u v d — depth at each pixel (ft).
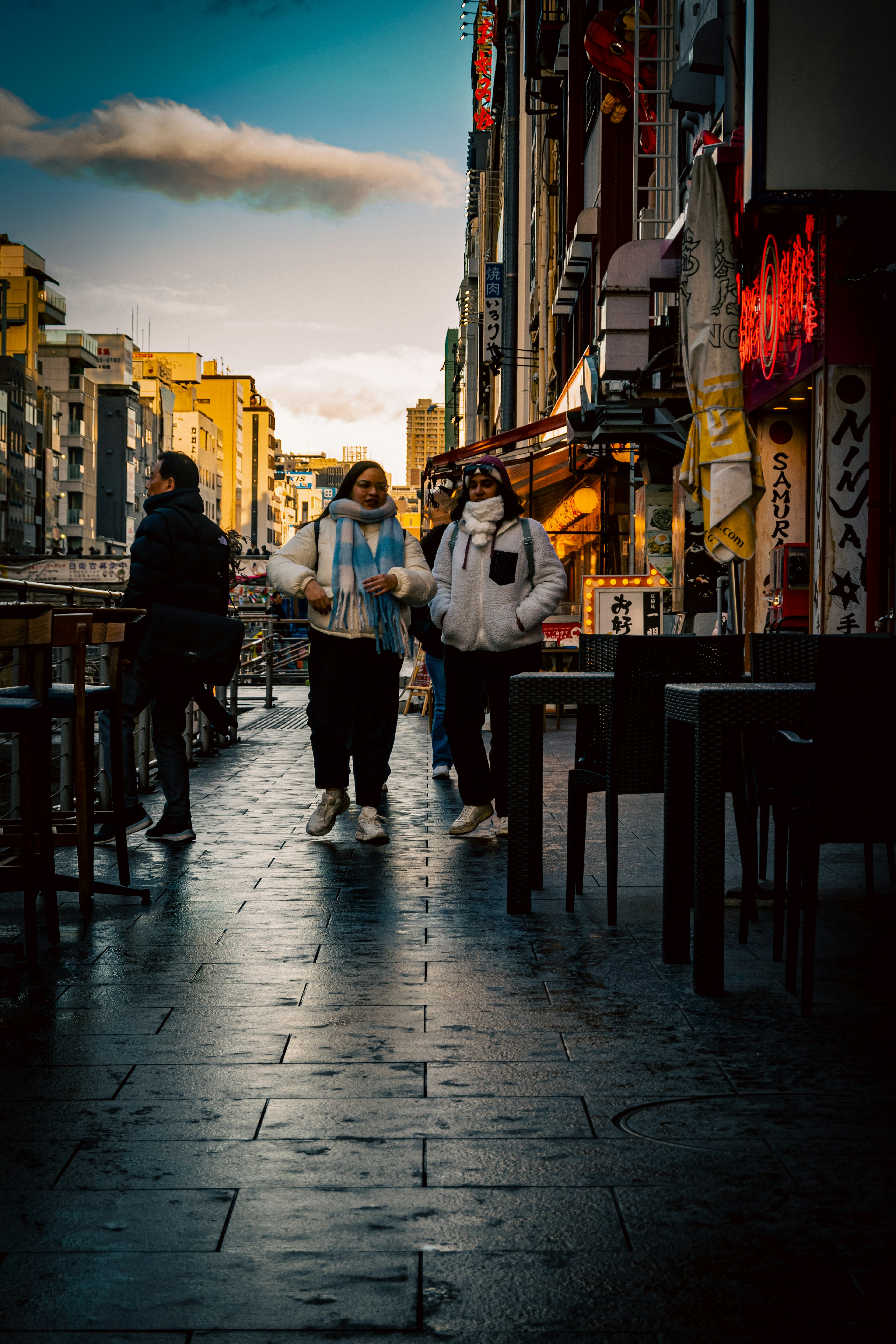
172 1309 6.83
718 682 16.19
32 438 300.20
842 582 30.45
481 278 201.98
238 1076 10.44
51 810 15.14
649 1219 7.84
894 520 29.71
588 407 49.88
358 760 22.52
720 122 42.73
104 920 16.37
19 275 329.31
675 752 14.02
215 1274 7.20
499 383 167.53
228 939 15.25
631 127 69.05
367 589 21.66
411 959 14.25
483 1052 11.05
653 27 53.06
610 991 12.95
